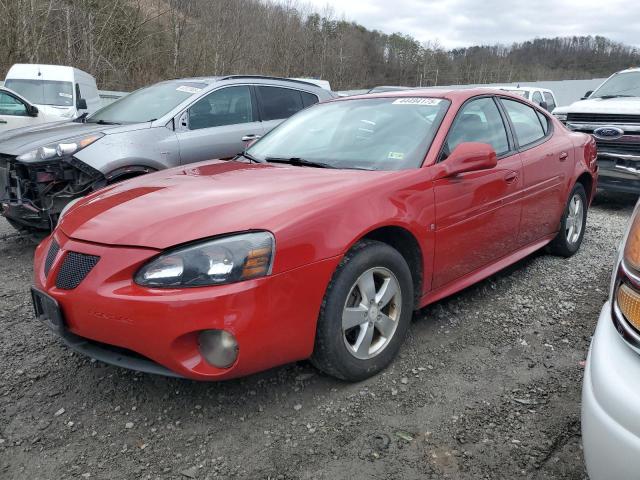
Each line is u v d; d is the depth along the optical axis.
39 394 2.79
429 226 3.08
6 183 4.88
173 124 5.68
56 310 2.51
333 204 2.64
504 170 3.71
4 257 5.03
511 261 4.01
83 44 25.08
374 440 2.39
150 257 2.35
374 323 2.85
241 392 2.77
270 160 3.67
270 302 2.36
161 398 2.74
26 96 12.38
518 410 2.60
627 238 1.83
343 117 3.87
